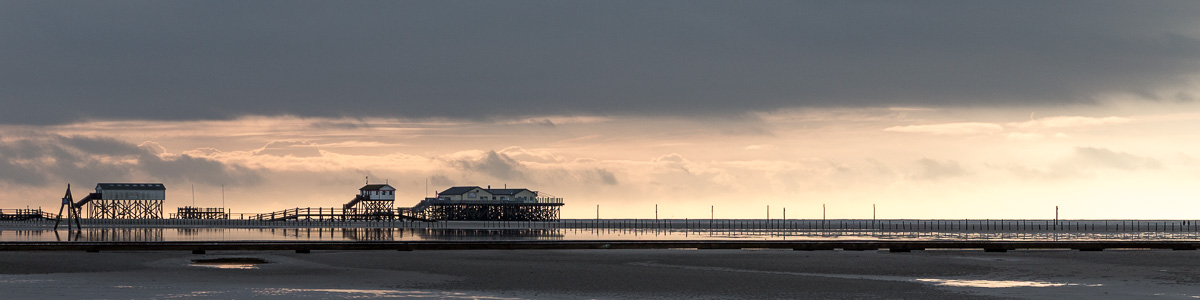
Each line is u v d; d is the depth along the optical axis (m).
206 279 58.09
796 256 76.56
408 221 196.50
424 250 82.44
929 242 84.50
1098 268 66.25
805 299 51.28
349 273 62.06
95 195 189.88
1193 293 52.56
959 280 59.00
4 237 121.50
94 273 60.84
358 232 146.00
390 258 73.62
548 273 62.66
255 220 186.50
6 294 50.66
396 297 51.06
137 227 167.38
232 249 78.56
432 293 52.59
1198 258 74.94
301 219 196.88
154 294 51.03
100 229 157.62
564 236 138.50
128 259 70.81
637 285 56.56
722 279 59.62
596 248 84.44
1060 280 58.94
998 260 72.75
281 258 72.94
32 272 61.22
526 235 140.88
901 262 70.81
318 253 78.25
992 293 53.03
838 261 71.75
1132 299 50.47
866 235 154.50
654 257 75.50
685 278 60.16
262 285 55.25
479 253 79.19
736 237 138.62
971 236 150.00
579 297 51.72
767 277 60.66
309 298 50.25
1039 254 79.31
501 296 51.81
